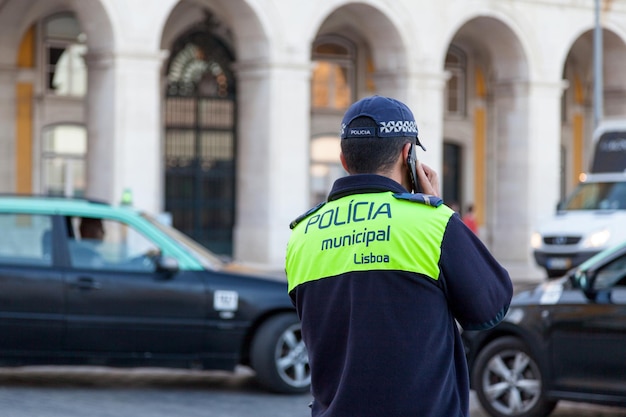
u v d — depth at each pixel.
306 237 4.21
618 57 43.16
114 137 31.03
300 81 34.22
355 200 4.16
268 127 33.91
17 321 12.62
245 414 11.87
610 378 10.77
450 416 3.95
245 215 34.72
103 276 12.76
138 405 12.25
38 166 35.28
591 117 46.75
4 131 34.56
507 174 39.66
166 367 12.89
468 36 41.38
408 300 3.98
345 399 3.97
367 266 4.03
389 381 3.94
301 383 13.21
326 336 4.09
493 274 4.07
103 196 31.28
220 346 12.93
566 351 11.05
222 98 38.25
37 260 12.77
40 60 35.25
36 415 11.45
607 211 27.03
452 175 43.41
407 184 4.30
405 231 4.03
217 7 34.34
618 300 10.77
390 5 35.81
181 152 37.62
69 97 35.72
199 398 12.86
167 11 31.61
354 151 4.20
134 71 31.12
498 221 39.84
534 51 39.12
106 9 30.78
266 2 33.56
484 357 11.72
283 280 13.29
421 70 36.50
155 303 12.80
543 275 37.06
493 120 43.69
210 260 13.31
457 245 4.02
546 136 39.56
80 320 12.69
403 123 4.20
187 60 37.62
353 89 40.59
